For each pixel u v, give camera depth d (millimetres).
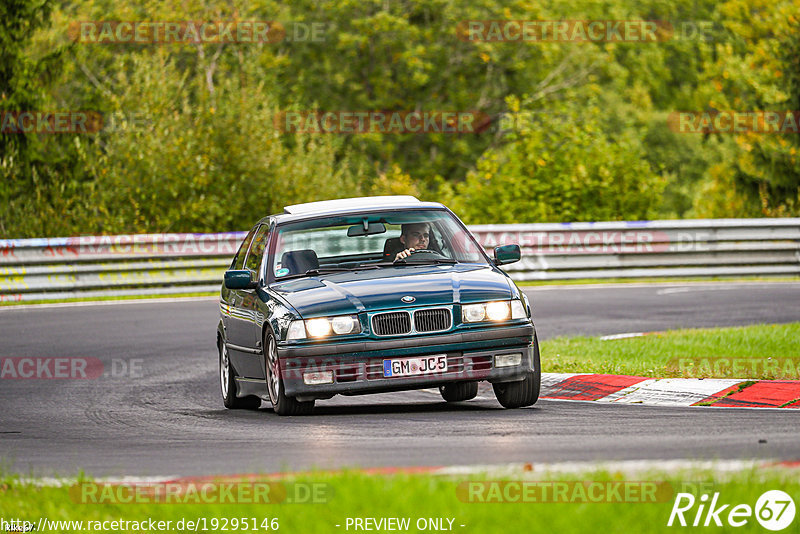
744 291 74875
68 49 128625
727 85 147875
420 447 26328
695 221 87562
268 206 114688
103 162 110688
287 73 168500
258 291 35406
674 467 21922
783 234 88438
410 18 175125
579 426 28953
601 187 110688
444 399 38281
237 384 37844
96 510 20438
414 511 18781
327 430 30109
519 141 114688
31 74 124500
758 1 183625
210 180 111125
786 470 21016
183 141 110250
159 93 114625
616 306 67438
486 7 169625
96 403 39688
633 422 29453
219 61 155250
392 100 169625
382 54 169750
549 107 168750
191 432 31422
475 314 32188
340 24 168750
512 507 18844
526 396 33344
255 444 28281
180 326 63281
